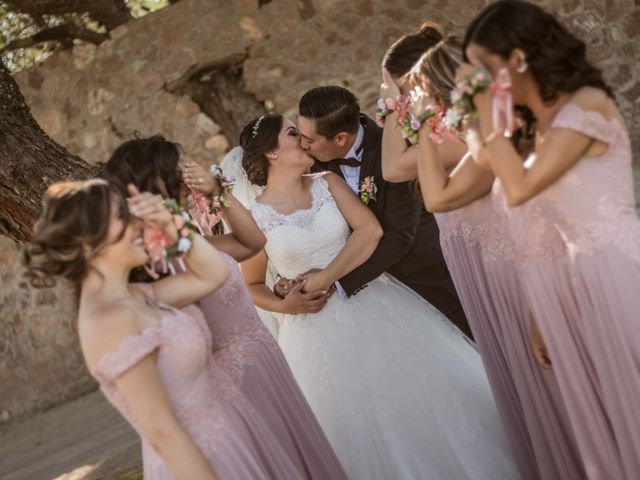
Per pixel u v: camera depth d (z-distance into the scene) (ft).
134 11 34.78
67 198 8.17
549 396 10.37
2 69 14.47
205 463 8.21
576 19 32.14
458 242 10.91
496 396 11.04
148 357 8.19
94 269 8.41
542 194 9.11
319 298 12.40
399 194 12.39
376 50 32.24
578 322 9.28
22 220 14.17
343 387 12.26
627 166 9.08
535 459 10.96
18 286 29.86
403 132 10.57
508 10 8.78
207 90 31.91
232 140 31.83
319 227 12.48
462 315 12.84
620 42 32.17
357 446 12.09
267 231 12.50
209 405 8.88
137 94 31.63
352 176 12.77
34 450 24.89
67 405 28.89
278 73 32.17
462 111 8.95
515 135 9.88
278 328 13.37
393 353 12.27
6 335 29.66
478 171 10.03
